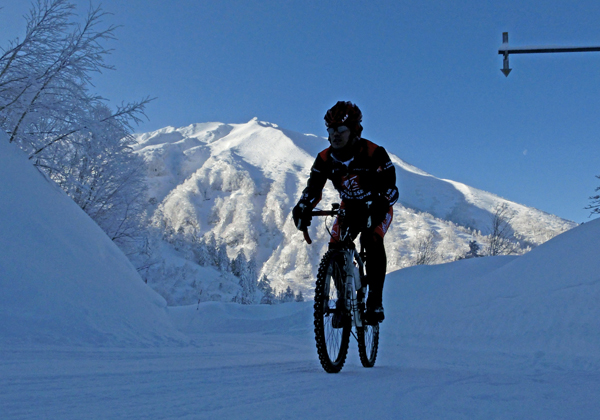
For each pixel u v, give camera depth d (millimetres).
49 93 9453
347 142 2672
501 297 11734
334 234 2637
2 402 1132
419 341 11766
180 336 6246
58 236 5852
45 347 3957
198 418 1006
